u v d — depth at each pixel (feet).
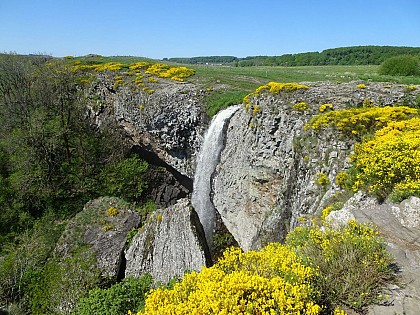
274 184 60.23
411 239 26.68
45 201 96.68
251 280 18.34
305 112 55.98
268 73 130.21
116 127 105.50
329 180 45.01
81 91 115.55
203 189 82.58
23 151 101.40
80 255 66.95
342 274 21.59
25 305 62.28
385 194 33.73
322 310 19.22
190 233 53.36
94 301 42.11
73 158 106.22
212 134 78.89
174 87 96.07
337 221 32.04
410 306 19.70
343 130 47.62
